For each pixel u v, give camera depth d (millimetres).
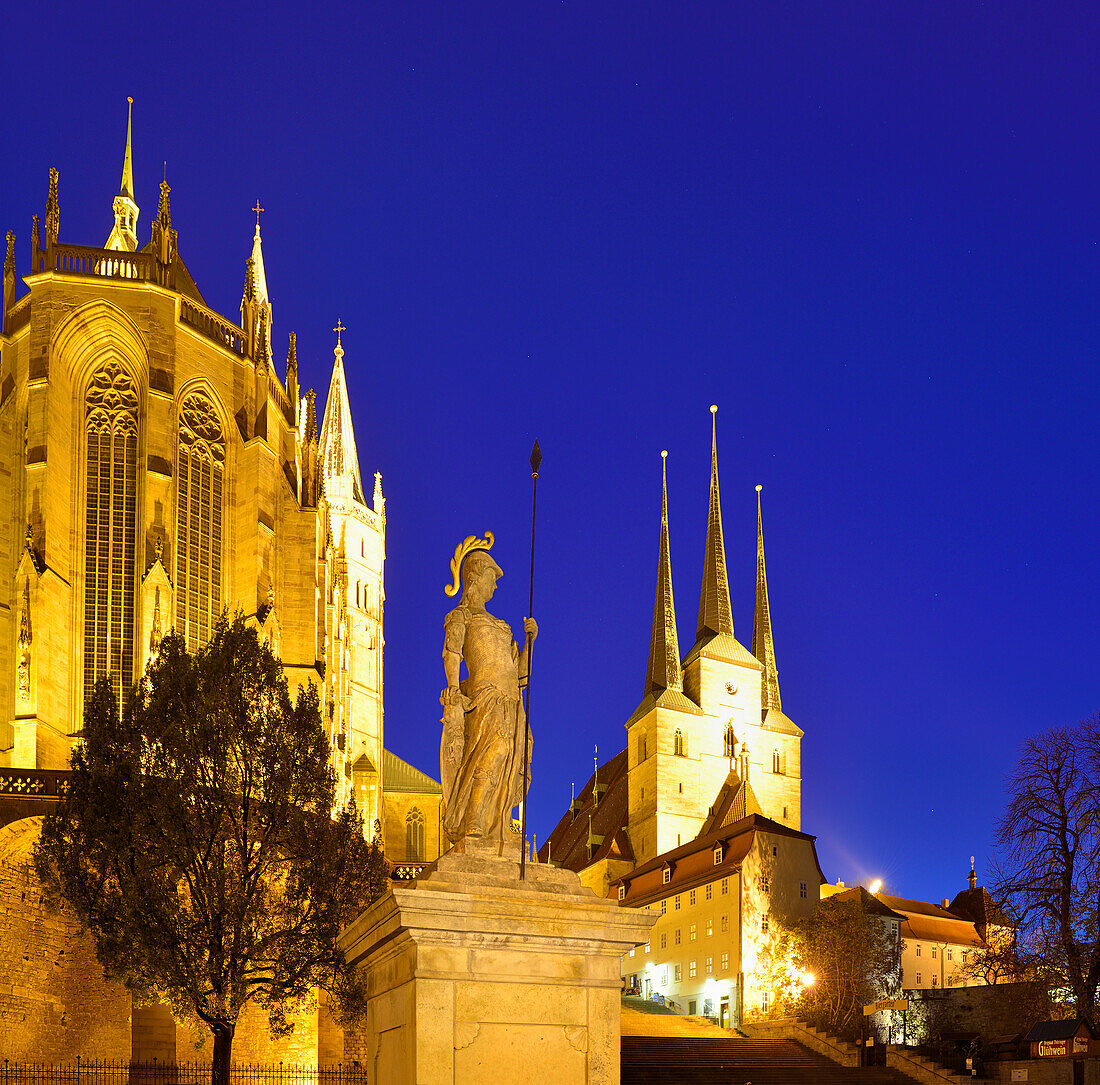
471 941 10477
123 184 93375
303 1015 52656
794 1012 73625
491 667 11922
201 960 38594
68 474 67312
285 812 41562
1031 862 53562
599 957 10836
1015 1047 57219
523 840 11430
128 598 67000
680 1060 60219
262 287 101250
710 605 137875
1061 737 54188
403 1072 10414
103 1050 47875
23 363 69250
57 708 63312
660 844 124750
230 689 43188
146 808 40500
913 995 67188
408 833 109312
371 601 117688
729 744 130875
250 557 72750
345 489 117875
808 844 91938
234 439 74312
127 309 69000
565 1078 10492
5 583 66438
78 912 40062
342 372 122812
